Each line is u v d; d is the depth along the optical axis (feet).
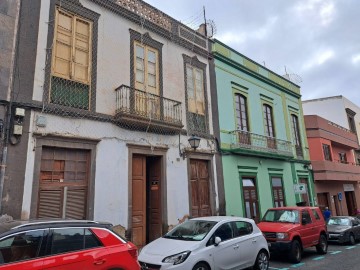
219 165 45.16
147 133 35.96
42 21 28.63
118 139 32.73
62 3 30.50
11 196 24.16
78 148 29.19
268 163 56.59
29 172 25.49
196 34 46.78
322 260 33.42
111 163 31.55
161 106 37.37
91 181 29.53
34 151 26.11
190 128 41.88
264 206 52.06
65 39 30.37
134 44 37.01
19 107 25.73
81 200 28.94
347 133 94.48
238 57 55.11
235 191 46.88
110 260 16.43
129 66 35.73
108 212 30.25
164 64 40.32
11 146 24.90
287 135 65.16
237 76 53.78
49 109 27.58
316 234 36.63
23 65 26.63
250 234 26.61
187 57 44.27
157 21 40.68
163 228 35.45
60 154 28.30
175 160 38.70
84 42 31.89
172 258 20.38
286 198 59.06
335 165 78.64
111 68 33.73
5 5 26.50
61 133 28.09
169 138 38.47
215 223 24.57
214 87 47.83
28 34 27.45
